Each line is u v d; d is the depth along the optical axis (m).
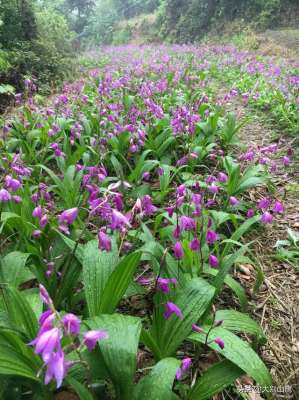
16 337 1.39
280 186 4.28
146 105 5.22
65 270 2.04
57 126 4.51
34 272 2.15
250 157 3.61
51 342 1.09
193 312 1.79
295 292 2.74
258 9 22.22
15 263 2.07
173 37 26.23
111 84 7.35
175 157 4.43
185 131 4.71
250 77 10.66
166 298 1.89
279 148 5.36
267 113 7.28
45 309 1.94
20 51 9.55
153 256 2.21
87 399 1.40
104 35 35.09
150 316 2.34
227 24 23.31
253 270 2.93
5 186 2.36
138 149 4.20
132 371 1.41
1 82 8.71
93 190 2.38
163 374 1.45
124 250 2.27
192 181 3.17
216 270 2.37
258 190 4.16
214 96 8.28
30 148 4.18
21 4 10.23
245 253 3.10
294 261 3.05
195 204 2.36
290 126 6.20
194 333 1.78
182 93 7.23
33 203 2.70
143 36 29.78
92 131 5.02
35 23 10.77
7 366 1.34
